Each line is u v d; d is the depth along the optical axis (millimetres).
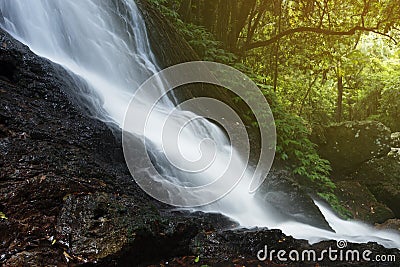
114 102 3652
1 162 1977
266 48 10586
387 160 8406
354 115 15477
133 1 5301
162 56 5305
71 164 2240
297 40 10328
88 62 4070
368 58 12789
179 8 7848
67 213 1971
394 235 5508
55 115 2576
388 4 8711
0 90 2449
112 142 2773
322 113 14422
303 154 6867
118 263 1901
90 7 4332
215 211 3234
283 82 12234
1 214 1810
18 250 1747
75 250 1833
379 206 7527
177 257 2266
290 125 7156
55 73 2947
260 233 2598
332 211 6184
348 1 9430
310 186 6555
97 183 2260
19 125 2270
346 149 8531
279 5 9305
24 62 2754
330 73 12805
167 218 2377
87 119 2766
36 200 1935
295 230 3627
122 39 4672
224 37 8484
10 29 3264
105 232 1947
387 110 14078
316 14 9938
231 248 2430
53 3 3807
